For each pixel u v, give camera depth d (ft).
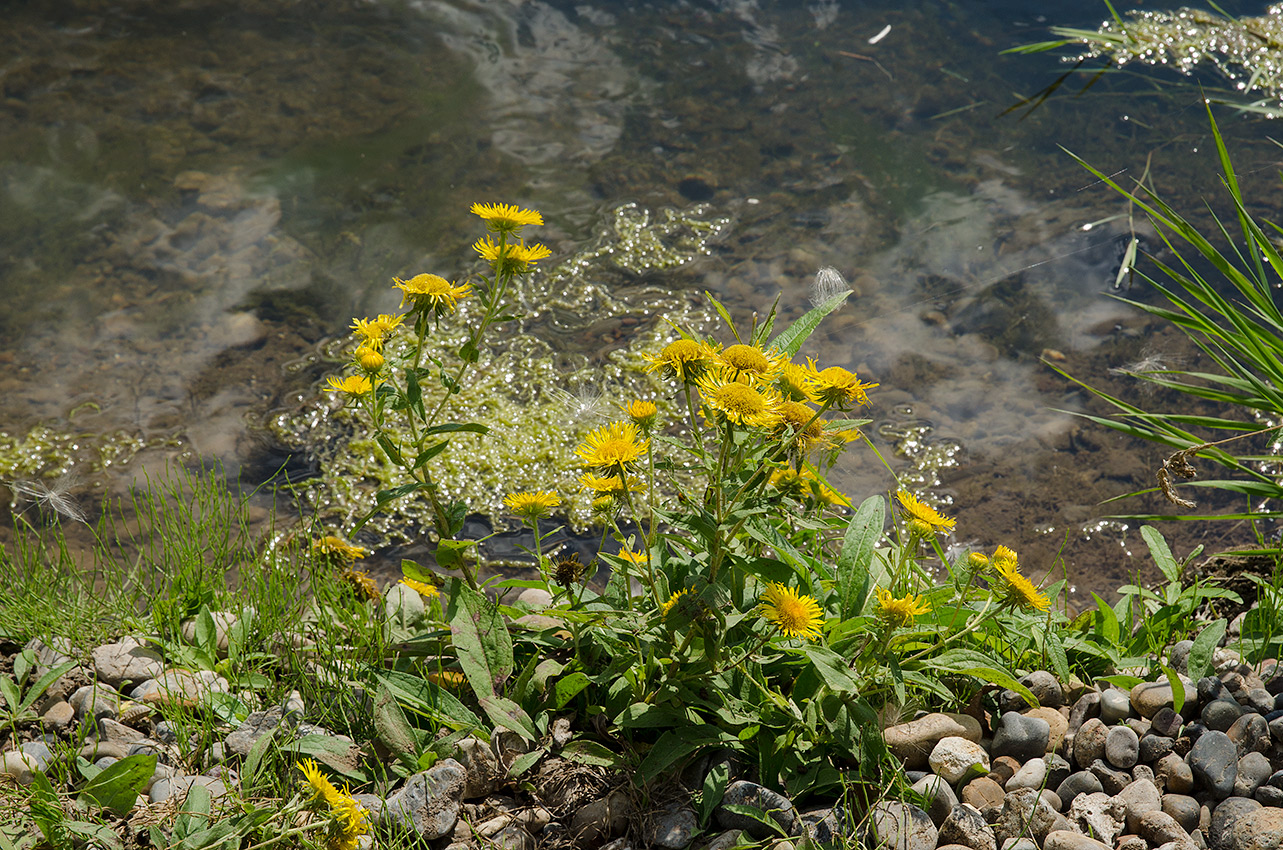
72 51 19.30
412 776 6.10
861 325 13.41
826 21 20.01
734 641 6.39
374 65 18.92
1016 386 12.59
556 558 10.76
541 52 19.34
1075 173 15.60
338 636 7.43
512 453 12.13
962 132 16.67
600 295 14.15
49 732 6.82
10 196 15.65
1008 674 6.31
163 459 11.74
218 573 8.31
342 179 16.05
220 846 5.52
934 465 11.72
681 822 5.91
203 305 13.89
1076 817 6.15
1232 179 9.19
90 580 8.37
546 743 6.37
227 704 6.93
